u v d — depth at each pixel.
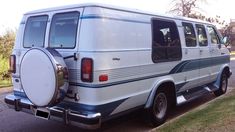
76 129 6.18
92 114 4.71
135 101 5.56
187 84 7.37
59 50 5.11
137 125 6.39
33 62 4.88
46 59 4.73
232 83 11.88
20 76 5.12
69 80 4.95
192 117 6.44
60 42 5.19
